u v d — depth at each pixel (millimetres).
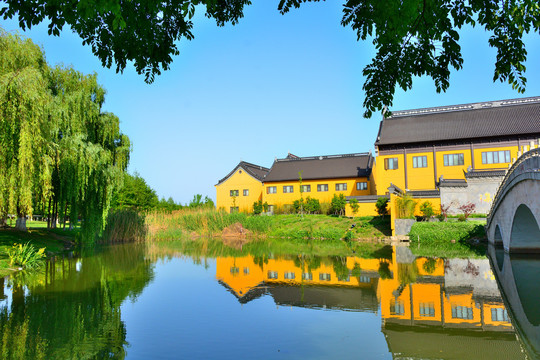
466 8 5137
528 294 10820
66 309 9531
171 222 37188
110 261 18750
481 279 12984
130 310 9422
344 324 8211
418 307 9516
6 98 13883
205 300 10461
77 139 18938
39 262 17438
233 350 6711
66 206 20672
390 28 4656
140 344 7004
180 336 7434
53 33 5449
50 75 19438
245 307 9656
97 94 23047
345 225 32719
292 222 36781
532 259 17281
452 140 35156
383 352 6555
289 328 7914
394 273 14367
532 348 6676
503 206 18641
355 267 16000
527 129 33031
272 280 13359
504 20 5289
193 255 21234
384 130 38969
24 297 10820
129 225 31656
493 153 34000
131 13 5203
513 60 5543
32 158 14523
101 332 7730
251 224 36062
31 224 42156
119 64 6102
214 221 37344
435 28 5215
